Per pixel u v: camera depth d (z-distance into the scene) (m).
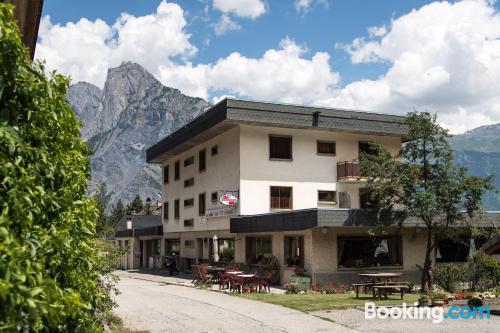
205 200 35.75
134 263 51.62
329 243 25.47
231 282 24.84
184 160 40.41
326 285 24.92
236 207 30.88
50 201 4.09
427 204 22.81
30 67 3.84
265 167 31.11
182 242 41.38
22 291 2.98
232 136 31.83
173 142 38.91
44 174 4.11
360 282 25.64
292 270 26.22
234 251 32.12
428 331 13.35
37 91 4.05
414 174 23.70
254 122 29.91
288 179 31.53
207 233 36.25
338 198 32.59
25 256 3.24
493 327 13.94
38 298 3.27
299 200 31.61
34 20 6.62
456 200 23.11
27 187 3.50
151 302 19.92
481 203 23.00
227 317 15.94
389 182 23.94
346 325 14.40
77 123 4.99
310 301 19.77
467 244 27.94
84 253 4.90
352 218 24.03
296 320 15.34
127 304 19.14
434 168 23.66
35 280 3.25
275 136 31.61
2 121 3.63
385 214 24.61
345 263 25.72
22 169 3.48
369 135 33.91
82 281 4.73
